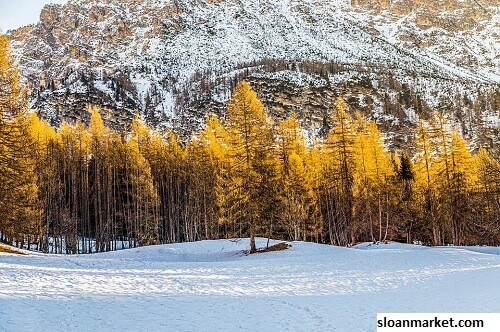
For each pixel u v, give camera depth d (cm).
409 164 6688
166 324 1216
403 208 5512
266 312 1454
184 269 2619
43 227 4581
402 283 2198
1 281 1688
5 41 2770
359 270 2630
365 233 5691
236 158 3503
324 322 1324
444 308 1530
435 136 4631
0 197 2717
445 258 3162
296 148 5150
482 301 1628
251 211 3575
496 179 4309
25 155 2981
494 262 2980
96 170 5581
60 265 2558
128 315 1298
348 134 4184
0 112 2725
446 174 4569
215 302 1605
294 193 4766
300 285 2103
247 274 2438
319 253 3506
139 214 5466
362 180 4669
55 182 5084
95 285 1831
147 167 5419
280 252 3547
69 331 1064
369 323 1314
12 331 1023
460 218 4903
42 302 1368
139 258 3584
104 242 5438
